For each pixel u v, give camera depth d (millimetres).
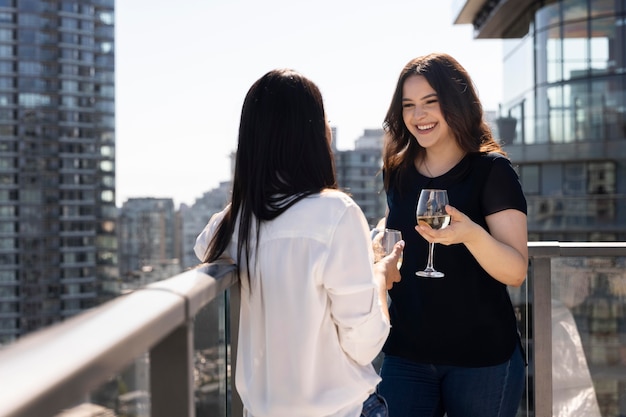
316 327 1590
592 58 22406
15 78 68875
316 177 1645
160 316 1013
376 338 1596
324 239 1576
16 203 68000
